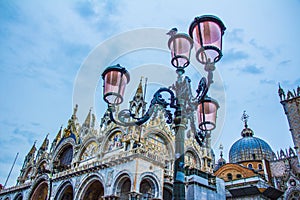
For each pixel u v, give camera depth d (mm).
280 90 60000
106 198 31375
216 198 34656
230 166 52875
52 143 61000
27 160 68625
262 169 59219
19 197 54656
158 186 31953
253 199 41812
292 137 52781
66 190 41719
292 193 47250
